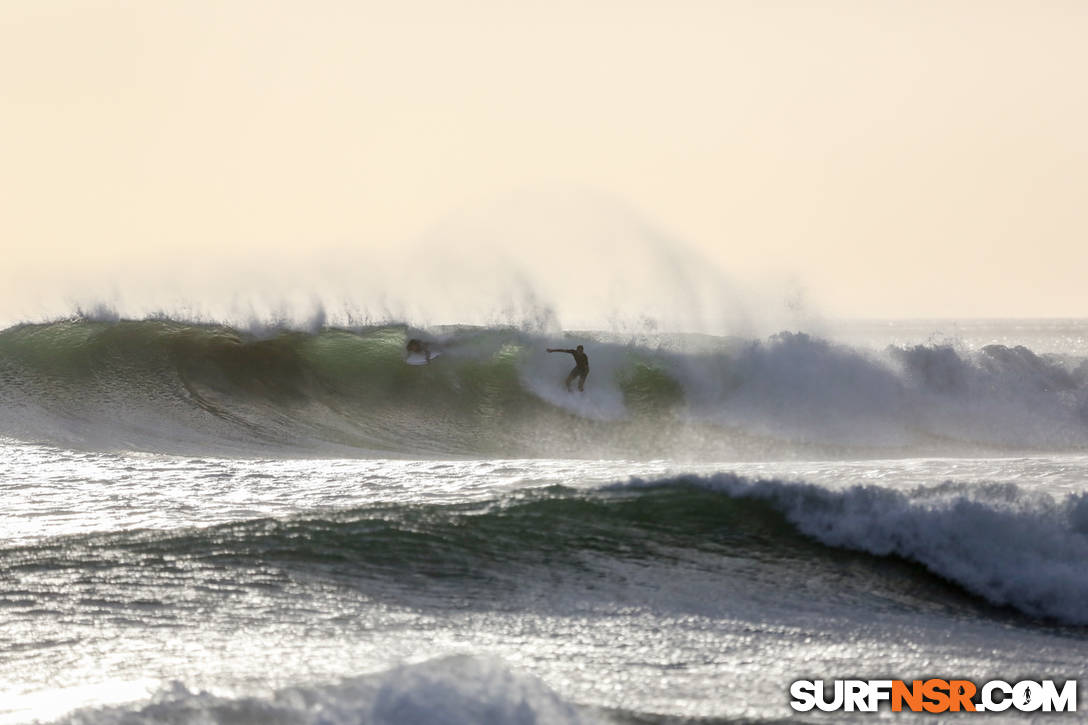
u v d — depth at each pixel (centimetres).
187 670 2938
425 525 4512
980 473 5975
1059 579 4091
